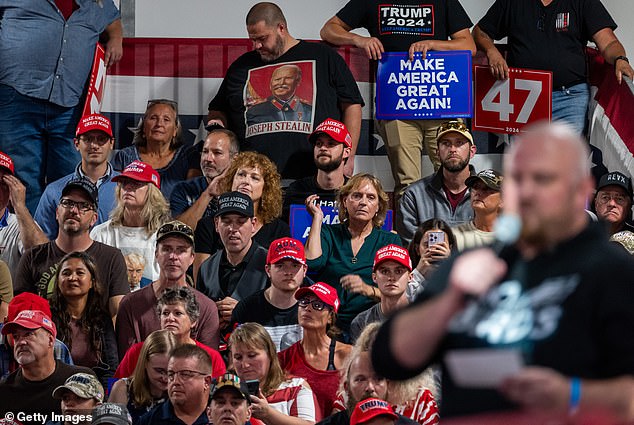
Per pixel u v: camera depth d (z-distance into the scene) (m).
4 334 18.44
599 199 24.03
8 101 24.34
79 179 23.78
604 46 25.03
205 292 21.27
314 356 18.58
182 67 25.03
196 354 16.56
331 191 23.39
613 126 24.88
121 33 25.33
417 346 6.29
